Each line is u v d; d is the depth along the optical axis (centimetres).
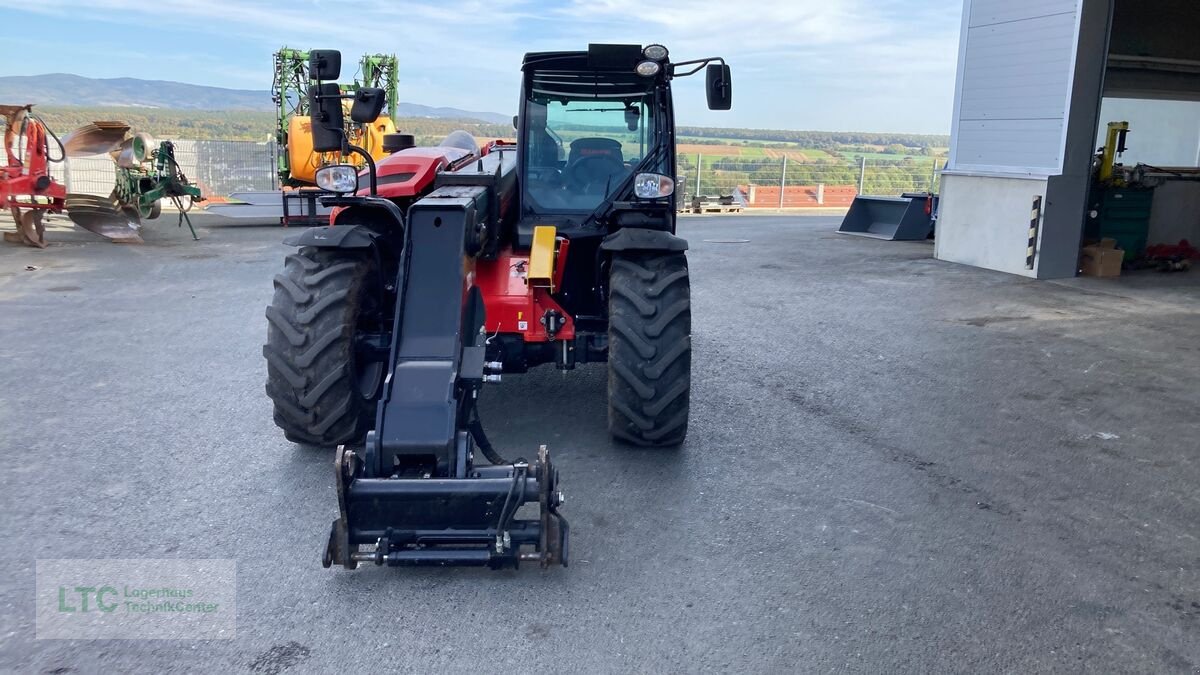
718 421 539
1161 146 1464
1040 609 330
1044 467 474
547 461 331
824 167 2527
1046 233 1036
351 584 343
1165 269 1109
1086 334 771
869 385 620
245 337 736
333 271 445
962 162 1162
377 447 338
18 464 456
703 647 304
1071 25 983
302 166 1534
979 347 725
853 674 290
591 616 322
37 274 1023
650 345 443
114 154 1341
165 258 1168
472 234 393
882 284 1016
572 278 525
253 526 390
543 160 511
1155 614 328
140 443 489
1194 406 578
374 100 431
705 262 1191
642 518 403
